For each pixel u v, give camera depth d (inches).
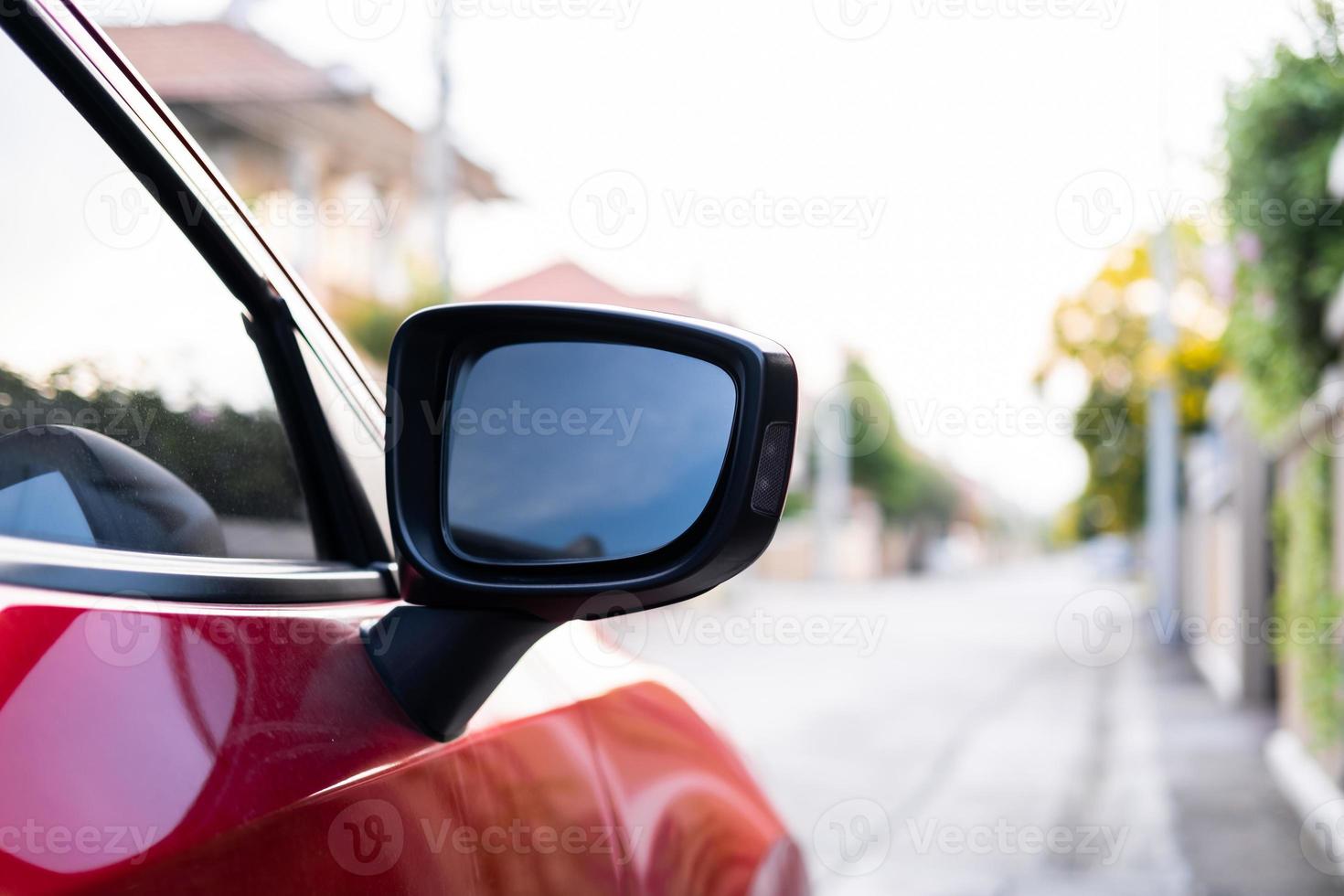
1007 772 333.1
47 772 28.4
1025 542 4564.5
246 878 32.4
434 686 43.7
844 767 339.9
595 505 41.4
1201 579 707.4
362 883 37.4
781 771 333.7
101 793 29.4
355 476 56.4
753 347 40.4
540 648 66.5
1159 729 421.1
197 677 34.8
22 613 30.9
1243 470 506.3
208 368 47.3
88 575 34.4
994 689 544.4
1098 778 323.9
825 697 511.5
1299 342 292.8
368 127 599.2
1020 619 1055.6
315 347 56.2
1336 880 219.1
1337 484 268.7
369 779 39.2
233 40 466.0
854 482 2214.6
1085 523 2161.7
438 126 546.3
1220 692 534.0
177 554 40.5
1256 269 292.0
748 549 40.3
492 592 39.8
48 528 35.3
